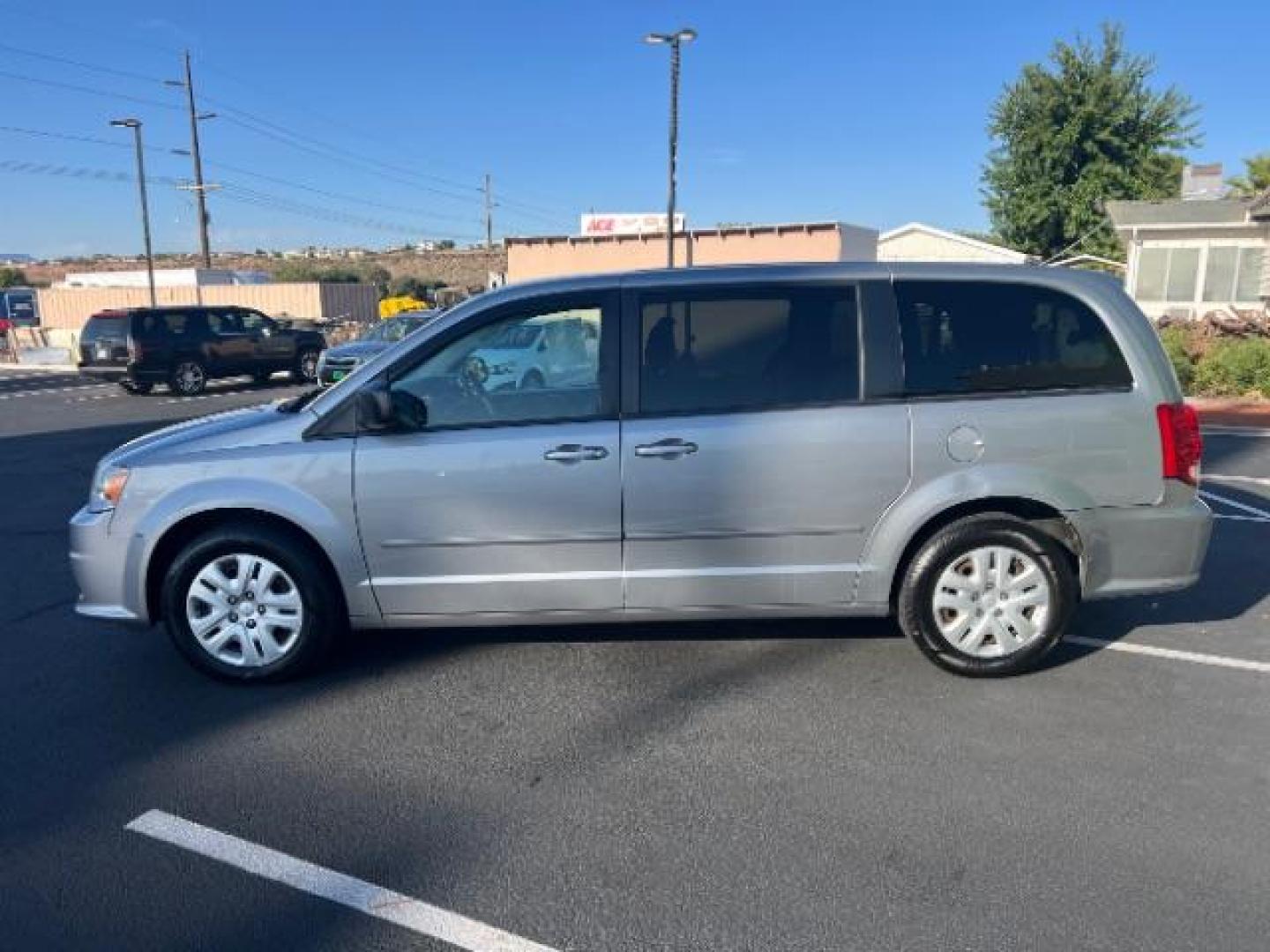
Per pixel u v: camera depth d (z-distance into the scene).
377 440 4.23
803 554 4.24
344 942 2.67
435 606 4.32
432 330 4.29
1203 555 4.35
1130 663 4.54
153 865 3.05
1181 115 35.81
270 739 3.90
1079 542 4.25
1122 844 3.05
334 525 4.23
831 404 4.18
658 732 3.90
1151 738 3.78
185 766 3.69
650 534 4.22
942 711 4.04
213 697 4.32
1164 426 4.21
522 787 3.48
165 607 4.38
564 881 2.92
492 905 2.81
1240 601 5.44
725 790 3.44
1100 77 35.31
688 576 4.25
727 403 4.21
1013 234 38.59
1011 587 4.27
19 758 3.77
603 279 4.30
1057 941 2.61
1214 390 16.05
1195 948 2.57
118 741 3.90
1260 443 11.59
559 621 4.35
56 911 2.82
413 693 4.32
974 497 4.17
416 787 3.50
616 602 4.29
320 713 4.14
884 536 4.22
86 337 20.22
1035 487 4.18
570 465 4.17
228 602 4.38
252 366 22.09
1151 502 4.24
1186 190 28.53
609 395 4.22
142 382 19.98
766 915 2.74
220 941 2.68
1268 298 21.72
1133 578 4.30
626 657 4.69
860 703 4.13
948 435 4.16
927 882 2.88
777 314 4.23
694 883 2.89
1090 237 36.00
